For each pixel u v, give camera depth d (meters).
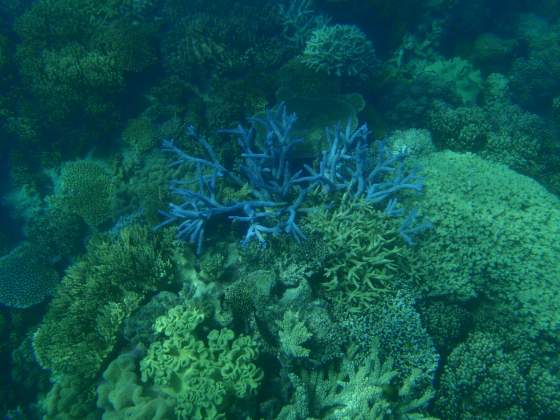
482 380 1.01
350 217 1.05
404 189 1.21
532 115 1.65
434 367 0.96
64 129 1.52
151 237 1.14
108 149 1.51
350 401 0.86
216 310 0.95
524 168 1.50
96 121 1.50
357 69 1.52
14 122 1.52
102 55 1.50
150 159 1.45
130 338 0.97
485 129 1.54
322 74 1.49
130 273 1.04
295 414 0.83
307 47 1.53
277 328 0.95
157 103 1.54
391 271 1.05
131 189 1.40
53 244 1.44
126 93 1.55
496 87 1.77
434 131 1.59
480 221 1.15
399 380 0.95
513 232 1.15
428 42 1.84
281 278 1.00
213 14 1.73
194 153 1.41
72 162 1.50
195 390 0.80
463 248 1.12
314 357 0.92
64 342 1.04
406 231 1.05
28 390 1.29
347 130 1.16
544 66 1.92
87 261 1.18
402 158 1.22
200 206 1.11
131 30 1.54
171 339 0.86
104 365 0.99
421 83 1.65
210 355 0.85
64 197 1.43
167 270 1.06
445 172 1.30
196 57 1.52
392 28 1.87
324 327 0.94
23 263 1.41
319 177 1.07
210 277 1.04
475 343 1.06
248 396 0.84
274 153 1.13
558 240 1.16
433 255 1.10
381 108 1.66
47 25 1.60
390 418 0.87
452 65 1.79
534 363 1.08
